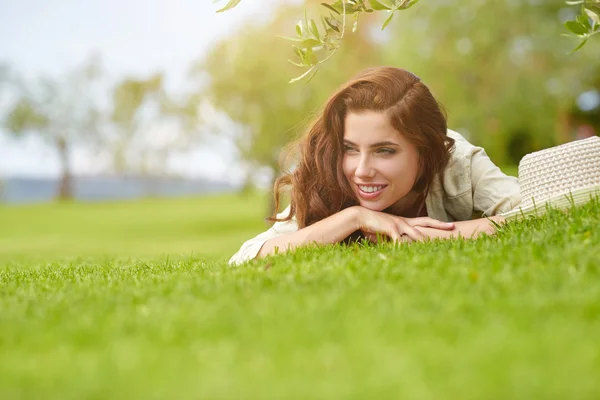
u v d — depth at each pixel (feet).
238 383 4.68
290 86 75.92
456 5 61.87
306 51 11.82
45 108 158.92
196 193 190.80
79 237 86.43
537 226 11.59
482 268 8.47
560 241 9.77
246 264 10.66
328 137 13.07
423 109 12.54
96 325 6.69
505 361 4.81
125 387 4.73
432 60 62.28
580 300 6.37
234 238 69.46
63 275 13.04
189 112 93.15
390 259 9.71
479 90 64.03
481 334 5.53
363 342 5.49
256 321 6.41
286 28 77.61
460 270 8.34
